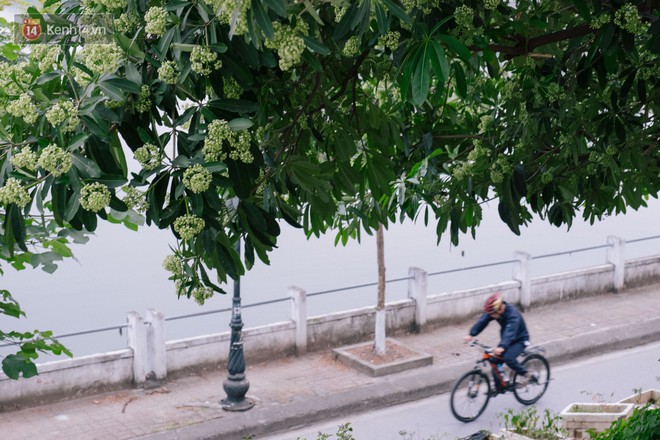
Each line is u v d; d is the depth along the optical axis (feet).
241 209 14.70
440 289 91.71
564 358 56.85
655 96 20.38
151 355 50.16
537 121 20.26
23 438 43.27
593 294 69.46
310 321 55.57
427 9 14.33
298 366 53.57
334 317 56.39
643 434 27.02
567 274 67.62
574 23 20.61
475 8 15.69
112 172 12.40
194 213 12.90
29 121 12.17
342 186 18.04
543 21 18.80
